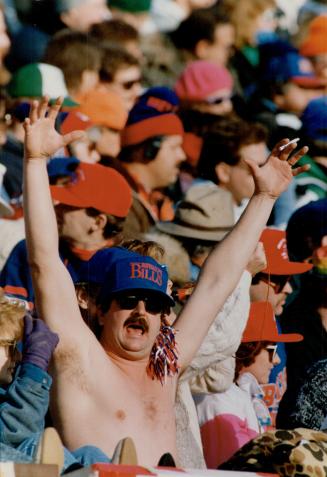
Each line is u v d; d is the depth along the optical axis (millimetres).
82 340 13031
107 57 23562
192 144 23281
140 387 13398
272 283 19000
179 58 26000
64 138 13102
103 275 13664
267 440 12367
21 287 17453
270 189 14836
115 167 22641
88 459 12180
